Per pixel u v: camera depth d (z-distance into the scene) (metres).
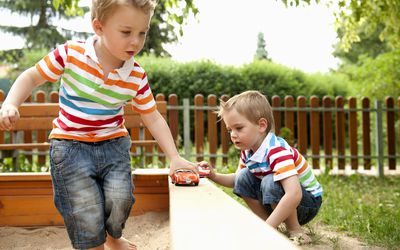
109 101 2.24
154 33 23.42
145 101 2.43
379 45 22.52
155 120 2.49
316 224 4.03
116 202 2.20
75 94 2.22
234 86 12.88
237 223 1.45
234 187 3.17
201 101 8.88
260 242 1.21
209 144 8.91
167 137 2.48
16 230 3.32
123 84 2.26
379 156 9.12
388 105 9.46
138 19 2.09
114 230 2.22
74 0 6.83
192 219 1.51
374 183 7.88
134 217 3.47
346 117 13.77
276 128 9.20
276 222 2.63
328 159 9.36
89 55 2.20
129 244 2.49
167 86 12.52
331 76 15.12
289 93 13.44
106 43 2.15
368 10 8.91
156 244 2.95
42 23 24.36
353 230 3.68
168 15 6.57
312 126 9.27
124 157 2.31
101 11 2.10
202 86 12.55
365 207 4.81
